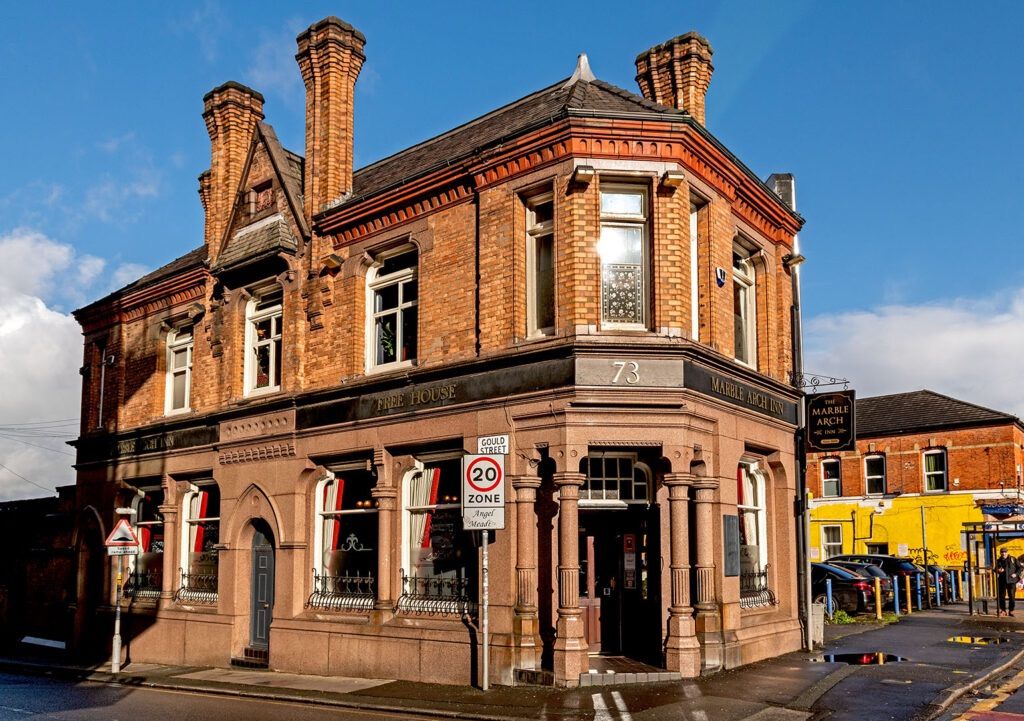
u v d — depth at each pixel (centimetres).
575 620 1275
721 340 1489
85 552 2284
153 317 2209
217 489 1992
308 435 1706
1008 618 2205
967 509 3850
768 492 1666
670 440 1326
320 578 1688
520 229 1439
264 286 1895
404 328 1634
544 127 1396
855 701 1121
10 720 1200
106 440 2253
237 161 2080
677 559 1320
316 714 1209
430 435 1492
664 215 1388
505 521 1367
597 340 1323
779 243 1764
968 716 1034
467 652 1373
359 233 1695
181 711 1266
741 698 1158
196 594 1962
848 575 2292
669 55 1767
